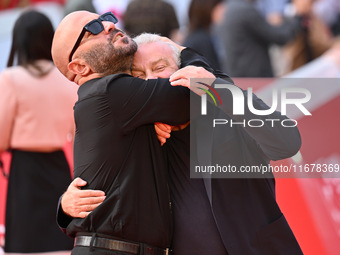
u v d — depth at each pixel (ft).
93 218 29.14
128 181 29.32
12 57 45.70
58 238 43.91
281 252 29.76
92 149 29.76
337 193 43.70
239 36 66.39
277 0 74.38
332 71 49.52
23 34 44.65
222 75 31.96
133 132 29.76
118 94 29.48
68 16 31.17
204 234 29.68
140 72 31.27
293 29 67.21
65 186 44.45
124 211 29.01
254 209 29.99
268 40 66.44
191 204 30.12
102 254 28.91
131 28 52.54
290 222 43.16
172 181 30.78
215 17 68.08
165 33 52.65
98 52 30.45
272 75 67.10
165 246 29.86
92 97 29.81
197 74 29.09
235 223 29.66
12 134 44.21
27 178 43.91
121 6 71.00
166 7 52.80
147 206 29.43
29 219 43.62
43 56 45.19
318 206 43.32
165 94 29.48
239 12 66.28
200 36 61.57
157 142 30.07
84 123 30.04
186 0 78.48
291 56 69.46
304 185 43.50
